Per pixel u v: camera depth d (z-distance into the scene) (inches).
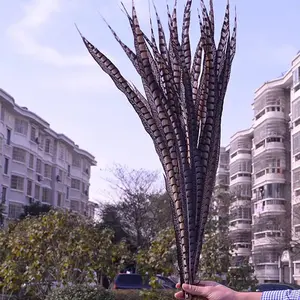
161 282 443.2
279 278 1583.4
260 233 1663.4
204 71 102.5
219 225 1114.1
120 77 105.2
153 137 102.3
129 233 1294.3
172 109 100.7
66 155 2078.0
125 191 1317.7
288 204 1712.6
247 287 462.3
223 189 1362.0
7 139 1598.2
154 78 101.7
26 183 1686.8
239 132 2046.0
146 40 103.7
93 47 107.7
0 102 1512.1
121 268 446.0
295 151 1617.9
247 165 2021.4
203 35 103.6
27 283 428.8
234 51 109.0
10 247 447.5
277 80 1784.0
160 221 1247.5
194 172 99.2
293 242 1408.7
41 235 429.4
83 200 2212.1
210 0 107.1
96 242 441.7
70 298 389.4
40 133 1834.4
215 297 94.0
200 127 100.9
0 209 1304.1
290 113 1721.2
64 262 418.6
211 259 447.8
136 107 103.9
